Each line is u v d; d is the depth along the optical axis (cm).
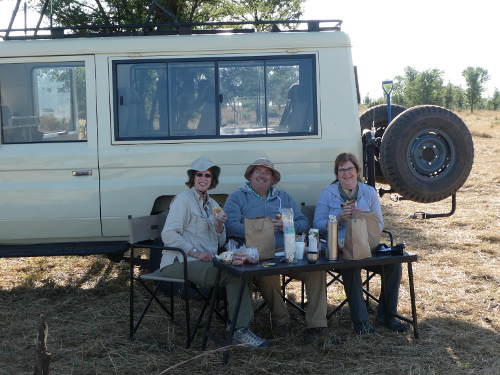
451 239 749
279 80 532
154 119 532
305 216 493
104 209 531
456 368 386
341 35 533
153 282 593
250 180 488
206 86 531
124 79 531
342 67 534
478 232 782
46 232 536
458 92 5066
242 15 1530
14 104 534
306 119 535
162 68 530
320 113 532
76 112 534
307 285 436
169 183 530
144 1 1248
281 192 493
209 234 461
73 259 696
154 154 529
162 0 1252
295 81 533
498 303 514
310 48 531
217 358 405
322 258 421
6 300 550
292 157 531
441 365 392
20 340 445
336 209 469
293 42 529
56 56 530
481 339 435
